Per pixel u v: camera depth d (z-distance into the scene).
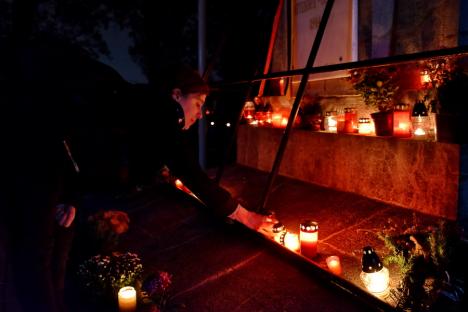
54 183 1.80
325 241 3.75
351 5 5.12
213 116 9.31
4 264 1.70
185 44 11.75
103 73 1.91
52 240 1.84
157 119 2.01
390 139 4.26
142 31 10.26
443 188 3.80
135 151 2.01
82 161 1.95
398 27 4.54
